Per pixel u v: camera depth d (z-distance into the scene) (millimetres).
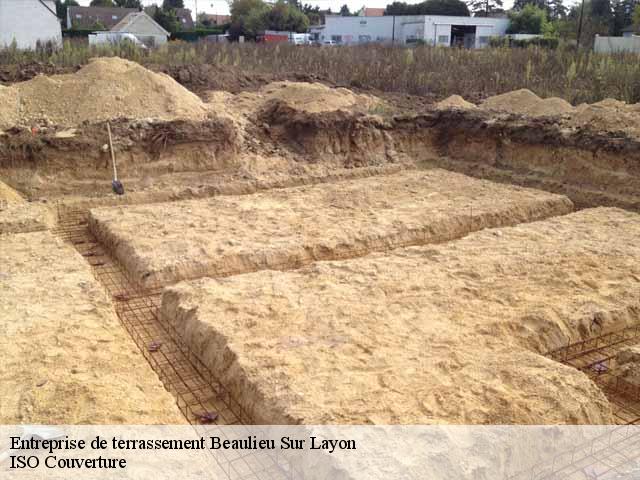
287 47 25781
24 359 5742
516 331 6449
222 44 26562
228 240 9281
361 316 6613
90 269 8461
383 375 5426
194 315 6676
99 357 5914
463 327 6426
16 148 12273
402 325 6441
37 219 10250
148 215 10672
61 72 17281
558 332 6543
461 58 23516
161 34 33250
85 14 46281
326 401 5047
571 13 43125
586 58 21844
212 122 14031
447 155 16641
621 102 15086
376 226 10172
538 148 14562
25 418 4820
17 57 18219
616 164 13000
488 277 7836
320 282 7602
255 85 18938
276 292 7223
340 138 15938
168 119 13805
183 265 8375
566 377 5387
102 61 15008
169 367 6297
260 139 15648
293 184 14062
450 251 8820
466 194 12367
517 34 39250
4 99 13422
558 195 12359
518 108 16656
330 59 22703
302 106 16125
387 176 14102
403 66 21922
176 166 13648
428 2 51312
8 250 8844
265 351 5848
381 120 16438
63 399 5090
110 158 12961
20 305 6930
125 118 13570
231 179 13891
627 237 9531
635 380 5879
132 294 8102
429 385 5273
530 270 8070
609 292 7410
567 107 15750
